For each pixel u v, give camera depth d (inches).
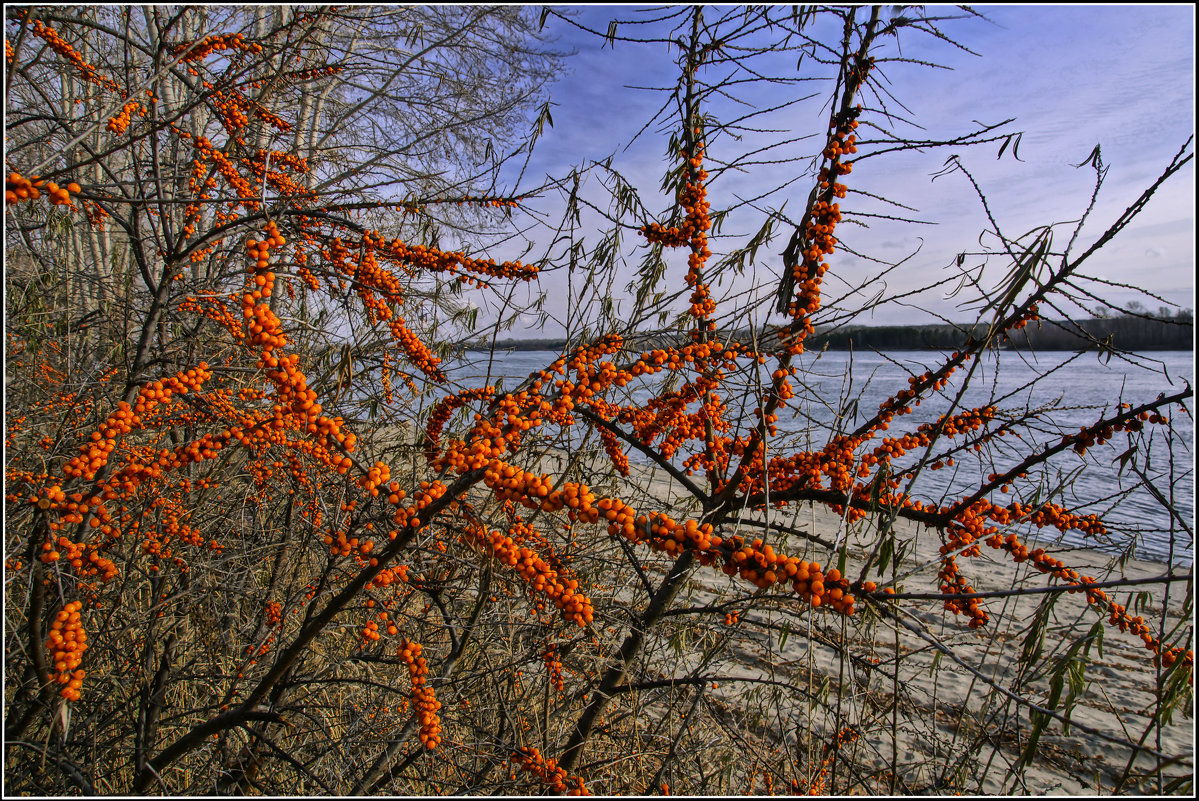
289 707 91.6
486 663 119.0
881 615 77.4
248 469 138.6
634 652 109.5
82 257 276.2
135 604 125.6
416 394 122.3
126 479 76.2
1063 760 164.9
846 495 92.7
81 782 81.0
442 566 126.6
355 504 107.3
